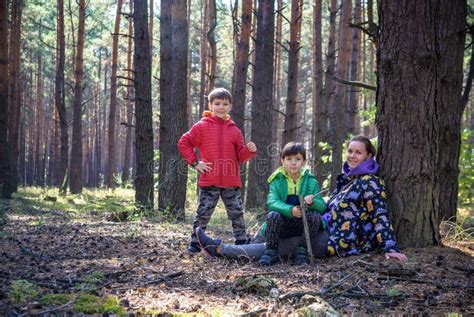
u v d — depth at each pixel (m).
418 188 4.68
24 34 27.56
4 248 5.03
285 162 4.73
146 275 3.95
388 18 4.77
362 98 29.47
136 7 10.41
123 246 5.39
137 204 10.17
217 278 3.94
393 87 4.75
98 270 4.06
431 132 4.70
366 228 4.64
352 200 4.67
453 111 6.33
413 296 3.42
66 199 15.64
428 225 4.72
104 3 29.08
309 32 34.69
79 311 2.91
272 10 11.96
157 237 6.18
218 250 4.75
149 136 10.47
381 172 4.85
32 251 4.89
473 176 9.52
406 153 4.70
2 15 12.95
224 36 34.41
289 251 4.74
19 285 3.18
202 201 5.30
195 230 5.10
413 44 4.65
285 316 2.96
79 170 20.00
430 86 4.68
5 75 13.08
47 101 45.94
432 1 4.62
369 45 25.89
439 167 6.36
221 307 3.13
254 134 12.08
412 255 4.38
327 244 4.63
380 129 4.88
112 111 24.58
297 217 4.54
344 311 3.10
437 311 3.12
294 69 14.10
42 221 8.17
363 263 4.20
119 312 2.93
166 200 9.38
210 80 17.98
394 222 4.73
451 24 6.16
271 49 12.02
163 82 10.94
